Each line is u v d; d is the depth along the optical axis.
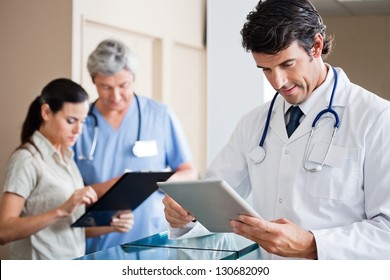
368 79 4.59
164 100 4.22
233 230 1.49
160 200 3.19
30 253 2.55
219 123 2.80
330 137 1.64
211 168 1.89
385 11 4.39
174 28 4.34
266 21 1.50
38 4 3.39
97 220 2.64
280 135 1.72
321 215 1.61
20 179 2.49
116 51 3.06
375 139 1.57
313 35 1.55
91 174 3.11
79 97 2.57
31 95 3.40
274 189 1.70
